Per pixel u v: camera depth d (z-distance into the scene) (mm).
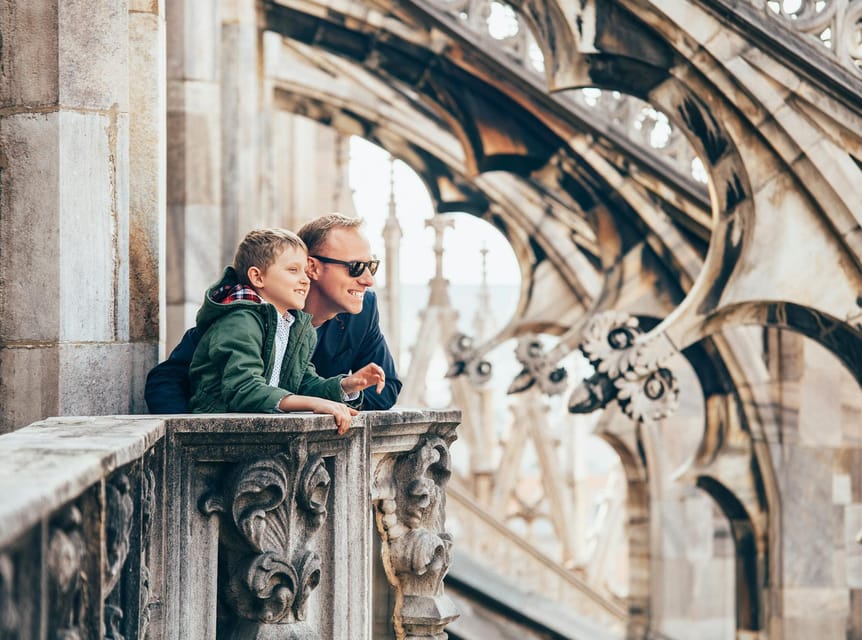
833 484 10766
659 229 9750
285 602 3260
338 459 3582
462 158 12508
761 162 7332
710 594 13438
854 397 10789
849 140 7152
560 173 10133
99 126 4387
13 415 4328
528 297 12648
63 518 1940
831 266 7395
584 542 19000
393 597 10367
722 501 10984
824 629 10719
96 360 4387
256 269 3787
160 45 4625
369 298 4641
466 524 17344
